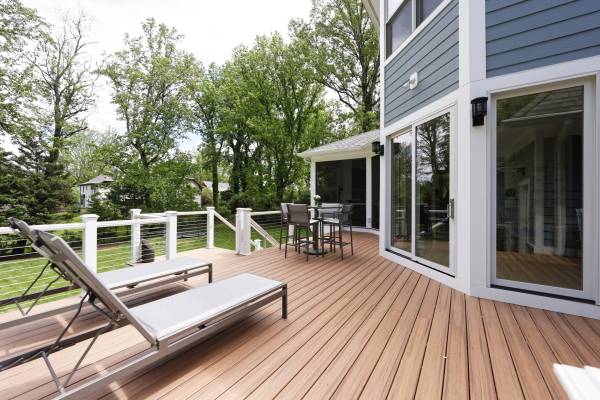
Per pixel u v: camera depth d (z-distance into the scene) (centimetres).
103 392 164
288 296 319
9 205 1179
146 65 1495
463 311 277
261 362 193
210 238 598
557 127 285
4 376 178
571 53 269
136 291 287
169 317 193
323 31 1573
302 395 162
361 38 1564
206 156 1827
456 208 342
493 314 270
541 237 292
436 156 385
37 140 1272
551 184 288
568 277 279
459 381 175
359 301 304
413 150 430
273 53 1439
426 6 411
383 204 527
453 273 347
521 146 300
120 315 176
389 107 513
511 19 295
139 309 204
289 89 1506
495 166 309
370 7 731
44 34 1223
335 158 944
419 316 267
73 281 176
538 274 292
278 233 1105
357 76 1658
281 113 1530
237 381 174
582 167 273
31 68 1214
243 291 243
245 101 1514
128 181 1438
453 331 237
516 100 303
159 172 1506
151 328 177
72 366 189
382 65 542
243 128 1684
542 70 281
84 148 1947
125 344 217
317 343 218
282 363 192
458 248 337
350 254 548
